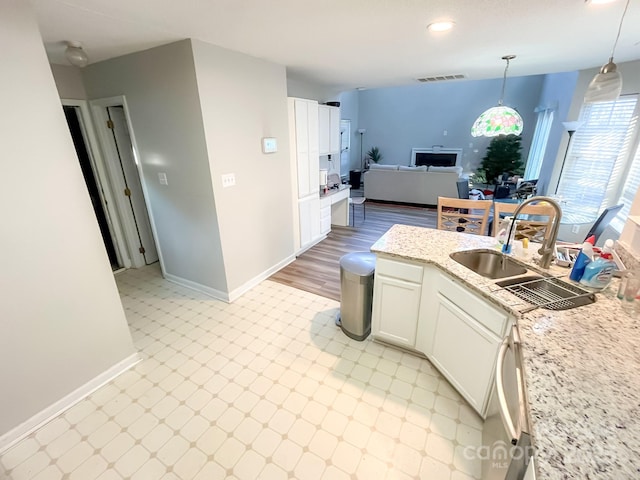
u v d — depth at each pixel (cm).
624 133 364
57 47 238
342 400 192
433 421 176
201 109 245
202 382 208
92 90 305
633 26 211
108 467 155
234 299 313
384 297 221
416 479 147
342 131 930
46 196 169
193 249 311
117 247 379
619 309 138
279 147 344
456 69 370
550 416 86
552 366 104
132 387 205
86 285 192
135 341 250
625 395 92
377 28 211
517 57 310
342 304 252
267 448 163
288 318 280
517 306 140
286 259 394
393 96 957
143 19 188
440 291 192
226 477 150
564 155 460
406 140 984
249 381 208
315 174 433
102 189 351
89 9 170
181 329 265
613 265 149
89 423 179
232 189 289
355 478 148
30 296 168
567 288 156
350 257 255
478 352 164
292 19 191
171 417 182
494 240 223
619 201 373
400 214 635
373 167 730
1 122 150
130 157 359
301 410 185
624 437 79
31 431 175
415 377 209
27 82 156
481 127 329
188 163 272
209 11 176
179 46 234
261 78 303
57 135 170
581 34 231
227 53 260
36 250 168
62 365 186
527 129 841
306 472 151
